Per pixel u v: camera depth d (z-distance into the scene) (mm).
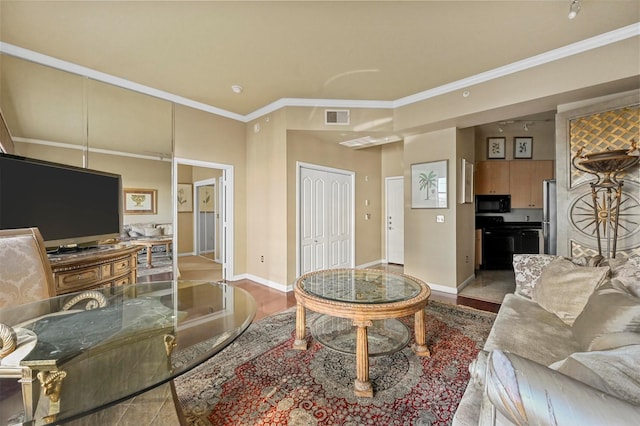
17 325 1399
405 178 4270
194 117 3994
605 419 516
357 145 4914
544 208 4137
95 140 3154
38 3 2043
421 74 3143
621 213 2676
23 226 2082
